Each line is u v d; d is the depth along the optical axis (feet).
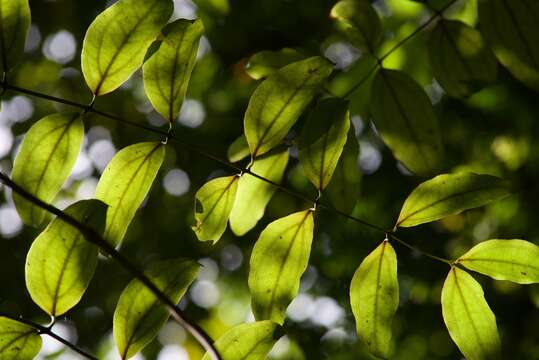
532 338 6.23
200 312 7.93
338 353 7.15
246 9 6.70
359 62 5.31
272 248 4.50
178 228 7.83
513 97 6.36
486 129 6.64
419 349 6.93
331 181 4.72
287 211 7.04
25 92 4.42
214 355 4.30
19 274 7.73
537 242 6.21
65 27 7.61
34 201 4.34
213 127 7.72
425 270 6.97
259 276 4.50
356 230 7.03
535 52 4.69
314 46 6.84
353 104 5.32
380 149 7.07
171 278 4.42
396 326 6.97
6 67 4.41
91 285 7.73
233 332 4.38
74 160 4.44
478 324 4.49
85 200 4.39
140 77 7.84
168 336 7.86
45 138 4.42
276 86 4.44
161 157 4.47
